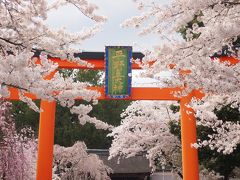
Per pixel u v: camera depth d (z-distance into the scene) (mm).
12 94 11414
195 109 10359
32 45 6387
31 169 11969
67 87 6211
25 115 26375
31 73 5348
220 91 5840
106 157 25203
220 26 5242
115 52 12219
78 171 19875
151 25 5996
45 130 12227
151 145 17062
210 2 5324
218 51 6359
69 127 27328
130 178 24781
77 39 6566
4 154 9414
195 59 5797
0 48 6465
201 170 14812
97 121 7371
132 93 12297
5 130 9219
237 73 5840
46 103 12375
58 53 6539
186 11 5676
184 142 11875
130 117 17719
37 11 5902
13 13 6219
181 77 6223
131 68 12172
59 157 19656
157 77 6602
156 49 6008
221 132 9508
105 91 12219
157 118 16734
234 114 10695
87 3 5914
